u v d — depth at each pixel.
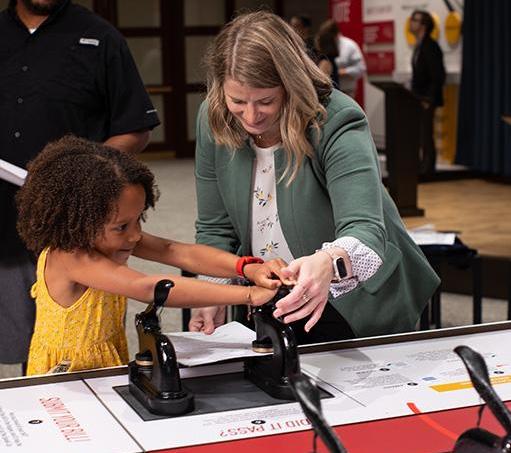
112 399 1.70
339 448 1.08
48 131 2.90
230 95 1.92
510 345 2.00
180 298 1.79
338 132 1.97
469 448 1.25
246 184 2.14
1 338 2.92
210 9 12.80
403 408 1.63
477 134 10.30
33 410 1.64
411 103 7.99
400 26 11.02
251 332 1.96
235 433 1.53
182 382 1.79
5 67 2.92
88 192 1.80
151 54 12.65
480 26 10.18
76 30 2.92
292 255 2.15
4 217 2.89
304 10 13.22
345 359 1.91
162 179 10.62
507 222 7.64
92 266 1.84
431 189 9.70
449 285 5.71
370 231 1.86
